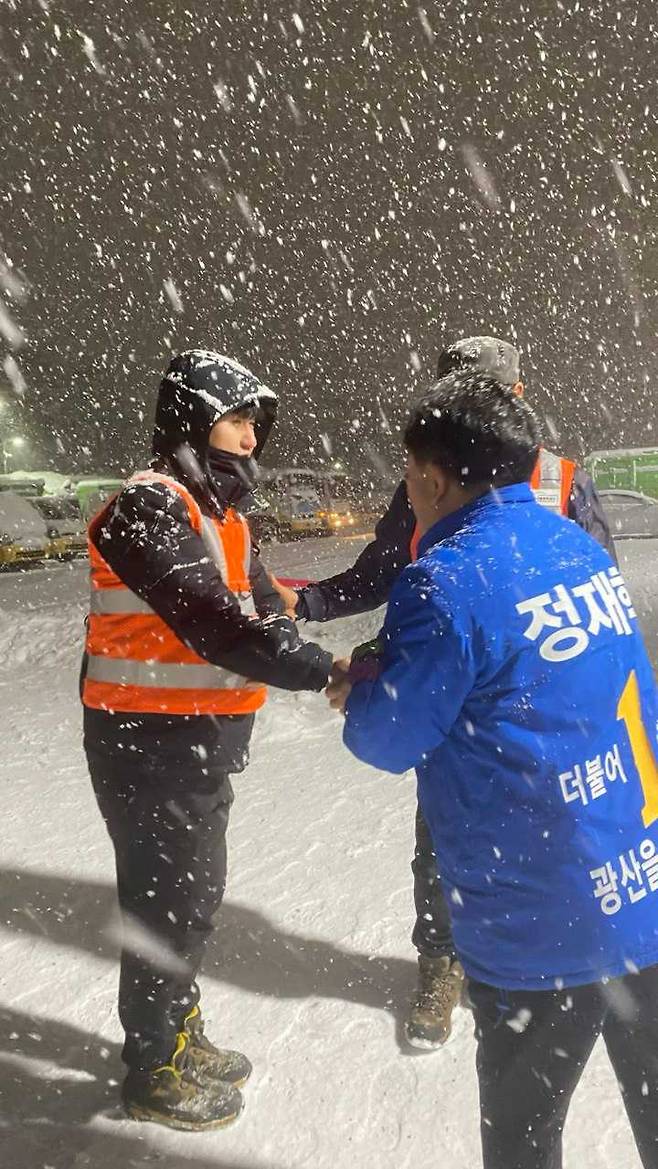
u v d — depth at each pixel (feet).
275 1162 7.46
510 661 5.22
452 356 8.35
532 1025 5.41
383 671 5.34
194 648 6.87
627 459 64.49
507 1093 5.60
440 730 5.31
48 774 16.70
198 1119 7.75
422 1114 7.86
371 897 11.42
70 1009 9.55
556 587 5.35
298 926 10.83
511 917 5.29
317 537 86.63
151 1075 7.82
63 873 12.55
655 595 27.96
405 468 6.00
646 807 5.39
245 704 7.66
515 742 5.18
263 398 7.86
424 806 5.65
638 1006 5.49
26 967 10.32
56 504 75.31
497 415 5.57
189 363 7.48
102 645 7.49
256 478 7.85
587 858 5.17
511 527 5.51
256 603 8.50
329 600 9.06
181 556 6.91
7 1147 7.66
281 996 9.55
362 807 14.28
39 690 23.30
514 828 5.21
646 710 5.54
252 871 12.24
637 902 5.28
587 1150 7.31
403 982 9.70
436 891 8.83
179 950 7.68
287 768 16.30
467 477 5.62
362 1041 8.81
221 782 7.66
